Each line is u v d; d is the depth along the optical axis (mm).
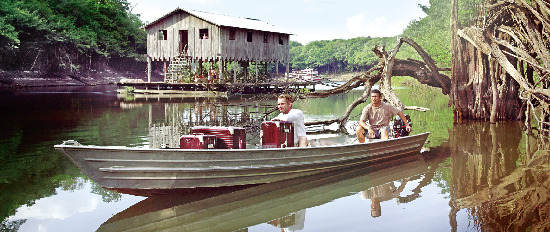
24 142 11242
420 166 8664
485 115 15438
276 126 7707
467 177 7641
